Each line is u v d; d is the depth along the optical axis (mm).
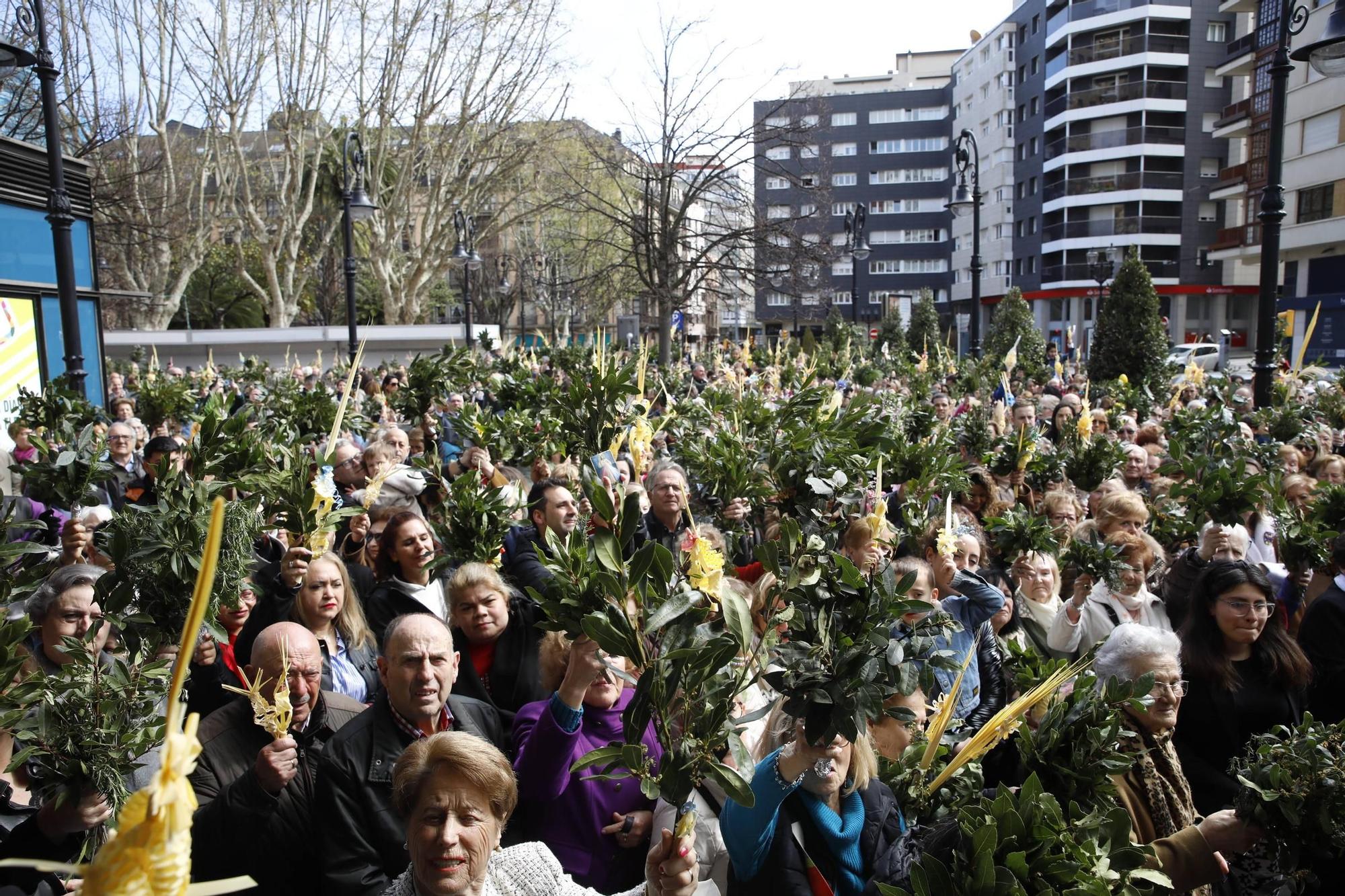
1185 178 53656
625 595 2332
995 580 5332
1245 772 3049
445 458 9938
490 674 4359
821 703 2373
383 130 32094
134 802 1197
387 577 5109
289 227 34344
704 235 23703
